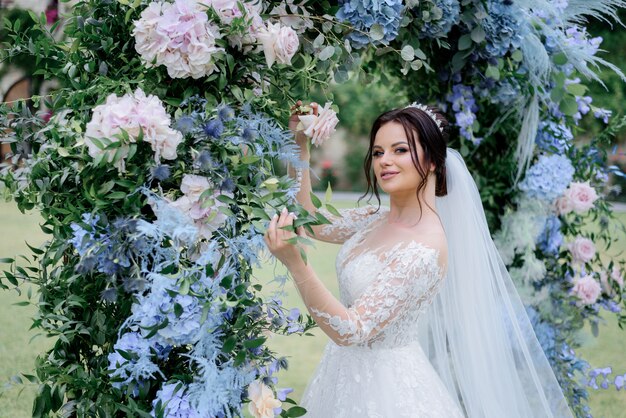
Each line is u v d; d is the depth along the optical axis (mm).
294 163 2111
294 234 1978
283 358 2068
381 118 2539
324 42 2467
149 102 1887
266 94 2154
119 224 1846
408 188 2488
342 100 14133
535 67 3160
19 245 7922
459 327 2768
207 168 1899
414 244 2385
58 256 1941
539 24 3072
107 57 2152
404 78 3637
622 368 5324
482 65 3242
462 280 2746
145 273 1919
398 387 2436
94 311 2020
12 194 2021
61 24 2479
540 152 3535
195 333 1859
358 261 2516
